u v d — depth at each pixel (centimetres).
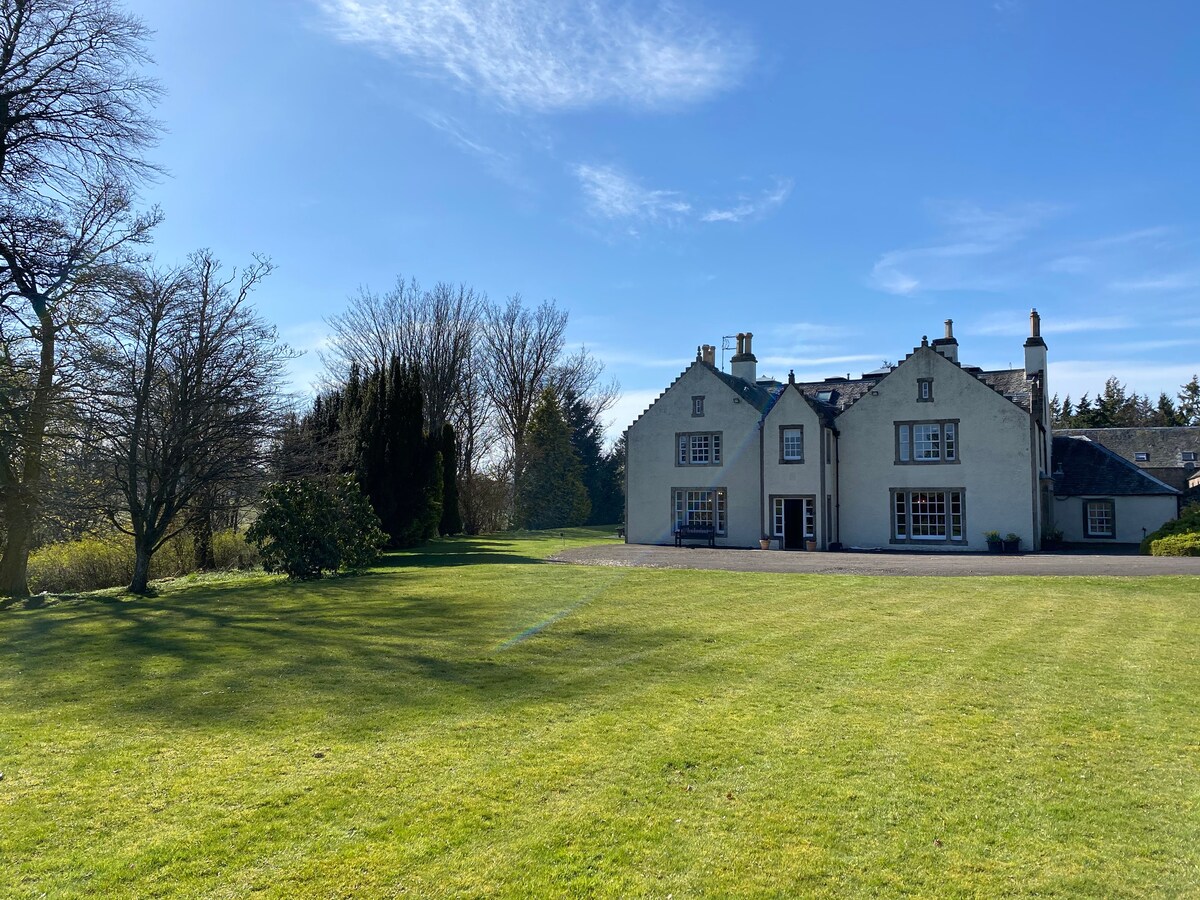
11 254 1959
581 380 6675
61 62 2005
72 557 2428
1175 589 1712
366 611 1503
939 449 3266
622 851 507
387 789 604
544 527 5612
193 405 2033
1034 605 1532
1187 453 4338
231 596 1809
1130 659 1036
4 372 1841
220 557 2797
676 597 1677
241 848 509
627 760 664
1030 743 705
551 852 505
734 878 475
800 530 3391
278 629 1311
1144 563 2256
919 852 508
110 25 2039
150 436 2020
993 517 3153
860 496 3381
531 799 586
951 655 1061
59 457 1986
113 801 581
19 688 923
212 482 2111
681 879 474
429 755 676
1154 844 518
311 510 2153
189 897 451
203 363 2066
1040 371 3556
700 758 668
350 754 679
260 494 2211
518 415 5828
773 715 787
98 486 2005
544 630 1265
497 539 4153
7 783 616
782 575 2125
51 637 1307
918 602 1588
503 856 500
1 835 526
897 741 710
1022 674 954
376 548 2433
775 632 1242
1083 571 2083
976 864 493
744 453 3597
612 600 1628
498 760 664
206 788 606
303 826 541
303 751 687
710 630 1262
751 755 676
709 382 3694
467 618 1398
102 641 1248
